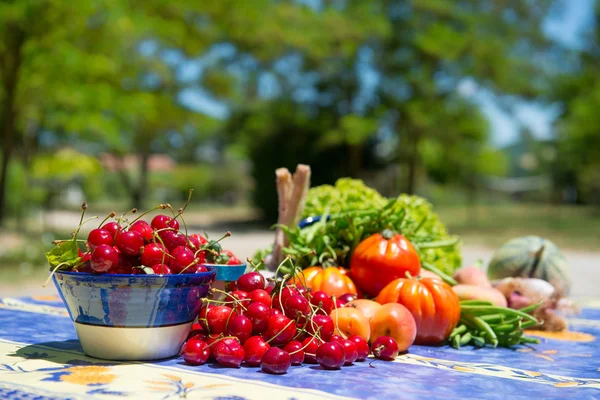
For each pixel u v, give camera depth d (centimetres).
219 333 186
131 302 171
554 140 3250
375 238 255
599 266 1166
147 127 2895
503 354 224
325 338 192
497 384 172
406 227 283
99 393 146
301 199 282
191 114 2667
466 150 3045
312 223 290
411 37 2412
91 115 1425
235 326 181
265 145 2697
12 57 1330
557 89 2645
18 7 1224
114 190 5253
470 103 2619
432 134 2617
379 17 2373
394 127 2600
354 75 2580
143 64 2136
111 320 174
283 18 2298
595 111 2361
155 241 182
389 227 273
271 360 171
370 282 250
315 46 2286
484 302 249
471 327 248
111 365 174
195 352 177
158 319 176
